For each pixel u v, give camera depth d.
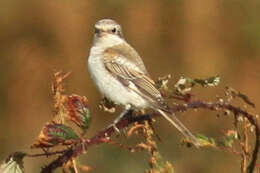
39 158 11.84
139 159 11.84
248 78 14.14
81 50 14.45
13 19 14.71
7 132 13.71
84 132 4.75
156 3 14.61
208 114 12.95
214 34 14.43
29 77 14.24
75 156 4.55
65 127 4.50
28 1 14.81
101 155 11.89
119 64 8.38
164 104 7.12
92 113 13.84
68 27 14.54
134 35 14.55
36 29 14.61
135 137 11.85
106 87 8.40
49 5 14.61
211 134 12.89
